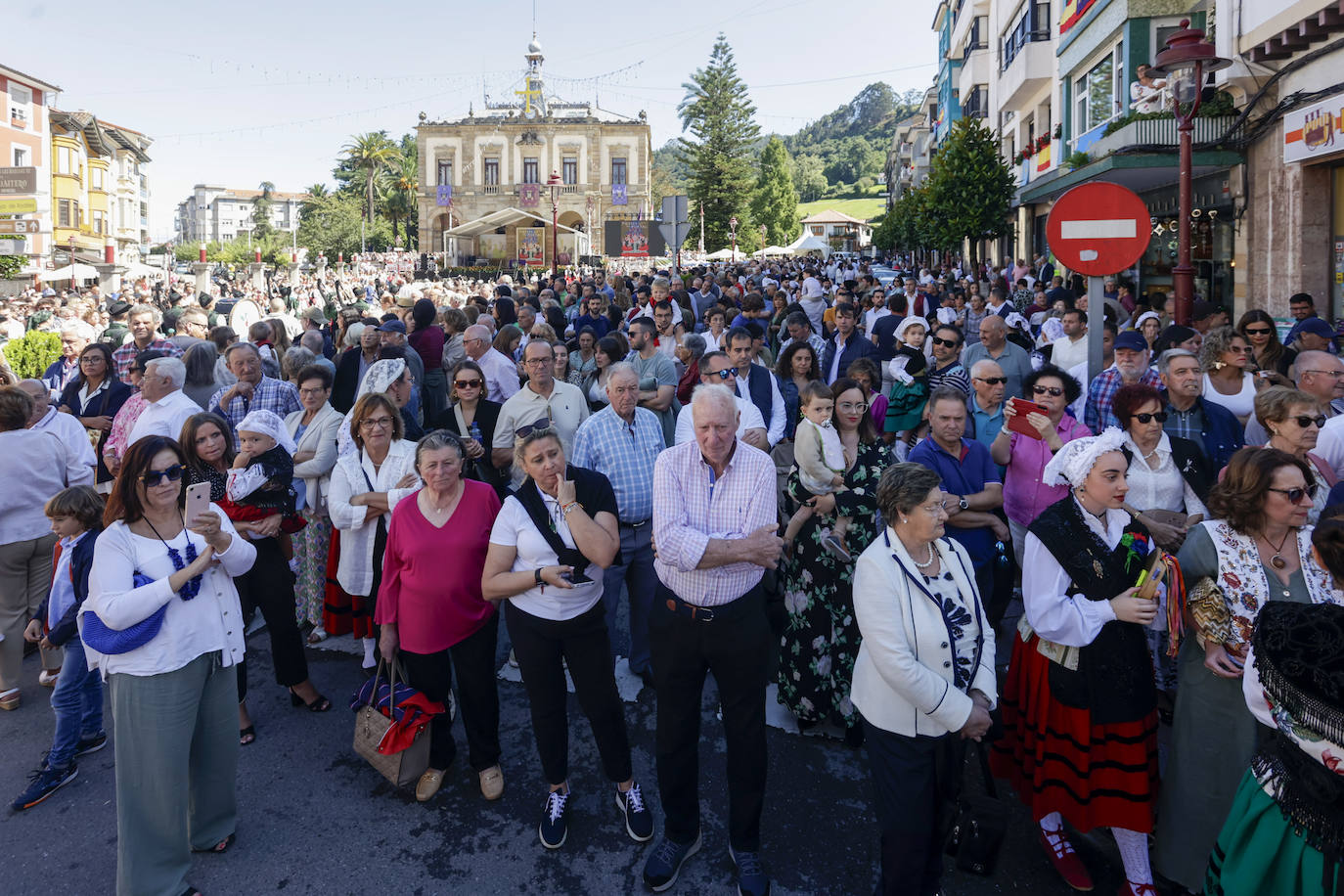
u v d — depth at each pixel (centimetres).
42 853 367
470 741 409
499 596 366
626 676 524
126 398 728
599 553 351
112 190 5462
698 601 334
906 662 291
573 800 403
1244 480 303
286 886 343
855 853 361
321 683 518
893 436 553
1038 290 1627
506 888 342
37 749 449
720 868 354
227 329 825
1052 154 2144
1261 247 1161
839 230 9281
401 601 398
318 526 571
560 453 366
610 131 6500
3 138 3784
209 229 14862
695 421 328
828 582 438
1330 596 296
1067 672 323
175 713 332
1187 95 812
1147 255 1667
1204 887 280
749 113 6756
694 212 6906
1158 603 307
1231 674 302
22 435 492
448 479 393
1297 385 466
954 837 317
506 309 1064
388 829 381
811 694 442
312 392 552
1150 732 323
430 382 815
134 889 326
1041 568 322
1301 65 1014
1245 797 262
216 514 343
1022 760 353
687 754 347
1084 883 334
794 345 644
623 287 1573
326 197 8900
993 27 2892
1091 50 1761
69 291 2477
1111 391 528
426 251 6588
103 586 324
